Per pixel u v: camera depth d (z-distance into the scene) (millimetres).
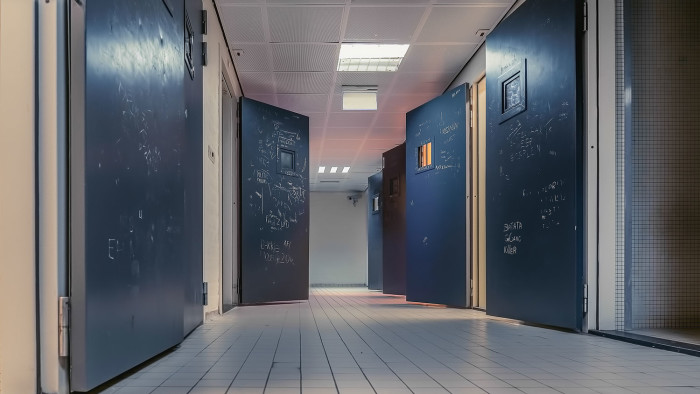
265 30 6102
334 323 4859
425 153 7695
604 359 2930
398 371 2564
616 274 4062
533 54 4738
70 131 1978
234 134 7719
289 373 2502
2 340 1898
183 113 3465
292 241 8203
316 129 10734
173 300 3119
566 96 4242
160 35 2943
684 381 2367
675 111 4289
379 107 9266
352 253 19078
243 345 3412
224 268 7379
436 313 6098
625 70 4148
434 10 5625
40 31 1953
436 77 7816
